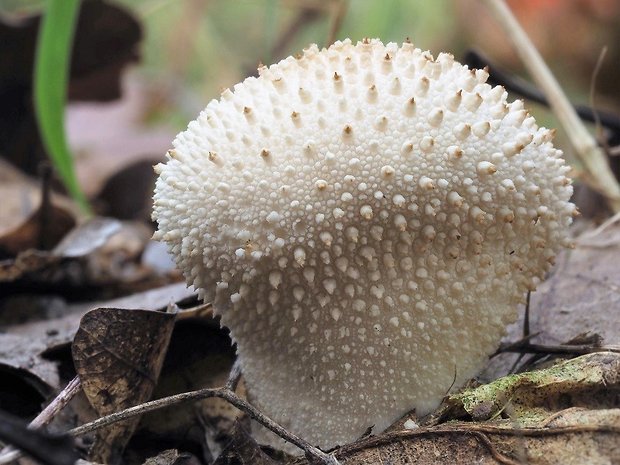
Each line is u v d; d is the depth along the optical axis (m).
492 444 0.09
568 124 0.15
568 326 0.12
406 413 0.10
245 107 0.09
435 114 0.09
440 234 0.09
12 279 0.14
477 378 0.11
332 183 0.09
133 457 0.11
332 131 0.09
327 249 0.09
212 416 0.11
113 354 0.10
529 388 0.10
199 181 0.10
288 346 0.10
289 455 0.10
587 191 0.16
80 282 0.15
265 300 0.10
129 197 0.22
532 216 0.10
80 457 0.10
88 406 0.11
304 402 0.10
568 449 0.09
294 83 0.10
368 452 0.09
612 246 0.13
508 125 0.10
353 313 0.10
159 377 0.11
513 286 0.10
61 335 0.13
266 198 0.09
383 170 0.09
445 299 0.10
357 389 0.10
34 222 0.16
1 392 0.11
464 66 0.10
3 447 0.10
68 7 0.15
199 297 0.10
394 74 0.10
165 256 0.17
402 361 0.10
